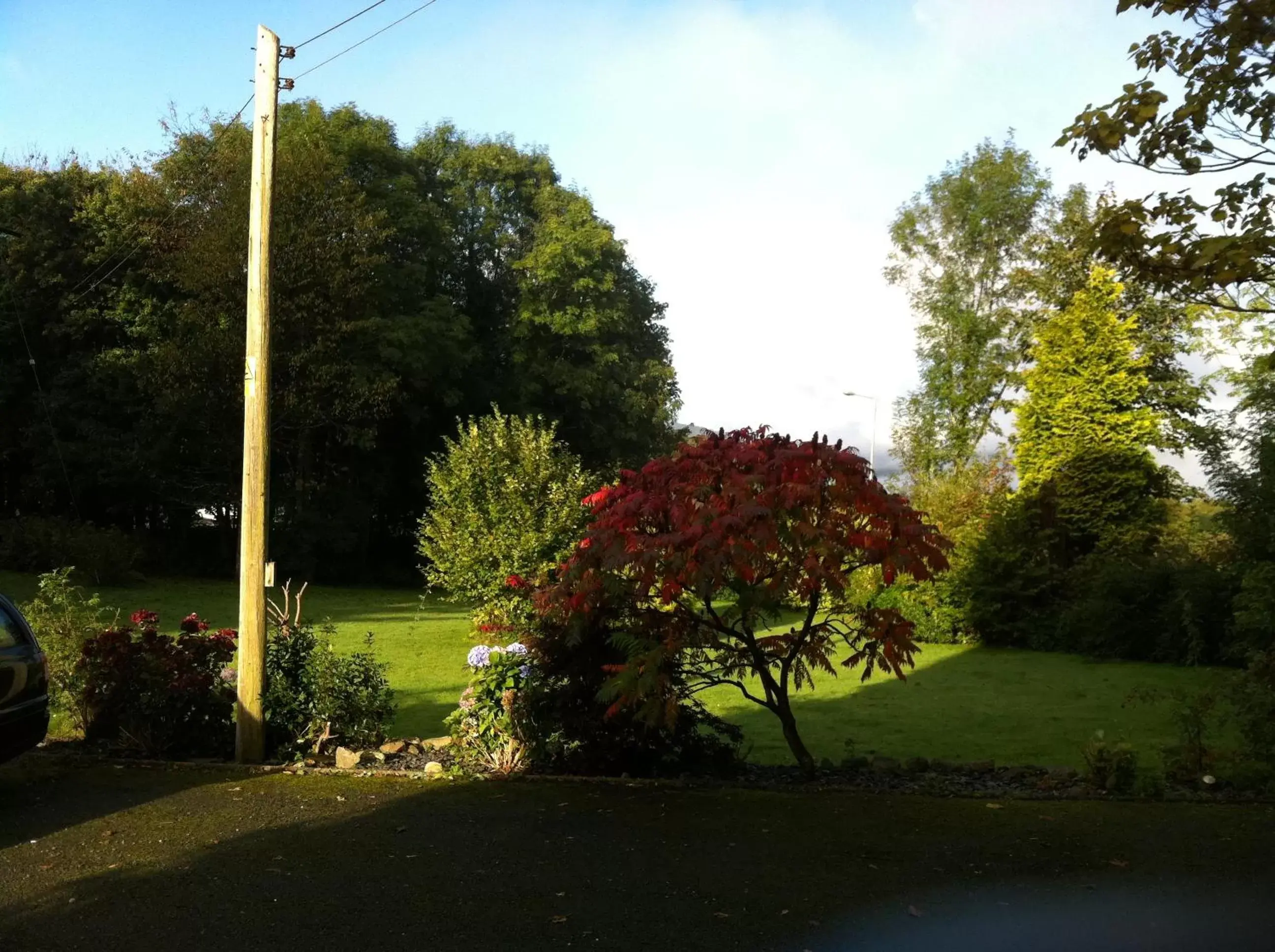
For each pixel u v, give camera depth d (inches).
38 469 1130.7
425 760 292.8
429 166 1438.2
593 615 265.1
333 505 1291.8
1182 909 169.0
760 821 225.0
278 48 306.2
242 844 208.2
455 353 1261.1
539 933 159.6
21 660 251.4
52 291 1111.6
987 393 1272.1
